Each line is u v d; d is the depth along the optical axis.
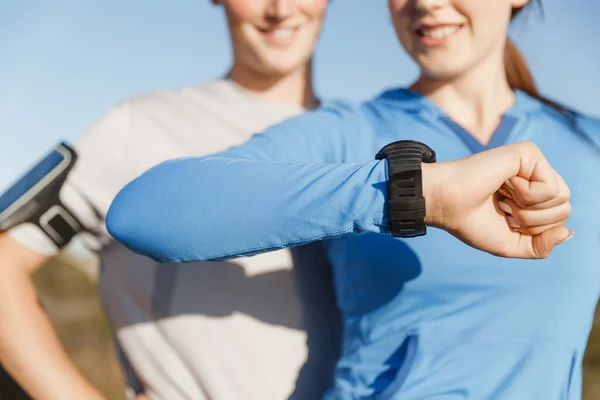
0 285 1.71
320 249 1.77
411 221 1.03
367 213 1.05
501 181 1.03
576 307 1.39
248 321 1.76
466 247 1.36
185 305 1.77
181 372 1.79
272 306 1.77
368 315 1.42
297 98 1.97
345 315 1.49
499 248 1.08
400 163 1.04
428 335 1.36
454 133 1.48
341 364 1.48
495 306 1.36
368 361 1.42
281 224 1.08
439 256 1.36
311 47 1.93
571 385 1.40
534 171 1.04
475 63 1.47
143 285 1.80
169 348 1.80
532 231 1.08
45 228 1.73
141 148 1.81
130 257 1.80
